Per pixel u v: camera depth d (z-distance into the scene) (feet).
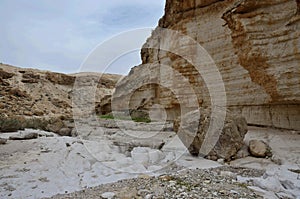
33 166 17.99
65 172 16.65
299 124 24.93
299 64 23.04
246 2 25.94
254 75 28.22
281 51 24.38
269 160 19.03
